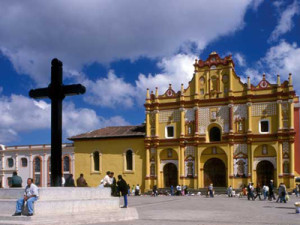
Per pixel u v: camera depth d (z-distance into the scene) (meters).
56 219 18.36
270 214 26.41
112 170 64.31
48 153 71.25
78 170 66.38
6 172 74.00
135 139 63.72
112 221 20.92
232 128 58.09
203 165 59.78
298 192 52.22
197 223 20.45
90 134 67.19
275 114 56.69
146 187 61.22
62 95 21.72
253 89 58.16
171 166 61.75
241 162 57.44
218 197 51.28
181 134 60.44
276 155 55.78
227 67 59.88
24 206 18.58
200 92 61.00
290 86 55.84
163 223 20.25
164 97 62.81
